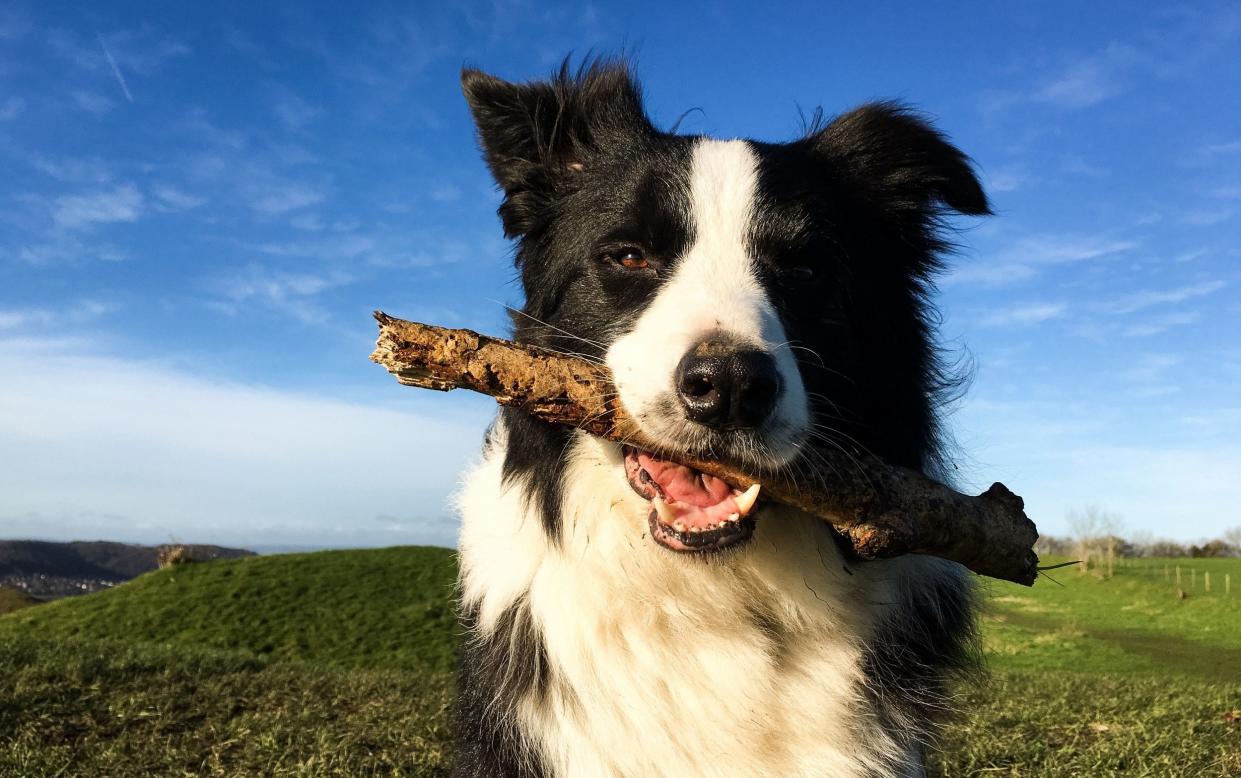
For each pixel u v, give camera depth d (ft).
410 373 0.93
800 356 1.08
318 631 8.18
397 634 8.09
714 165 1.17
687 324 0.96
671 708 1.05
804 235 1.13
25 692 2.64
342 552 10.75
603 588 1.06
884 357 1.21
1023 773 2.16
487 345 0.94
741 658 1.05
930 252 1.35
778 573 1.06
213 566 10.10
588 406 0.96
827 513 0.96
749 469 0.94
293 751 2.26
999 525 1.01
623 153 1.26
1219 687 3.46
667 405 0.93
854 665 1.08
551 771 1.07
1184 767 2.13
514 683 1.10
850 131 1.32
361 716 2.67
